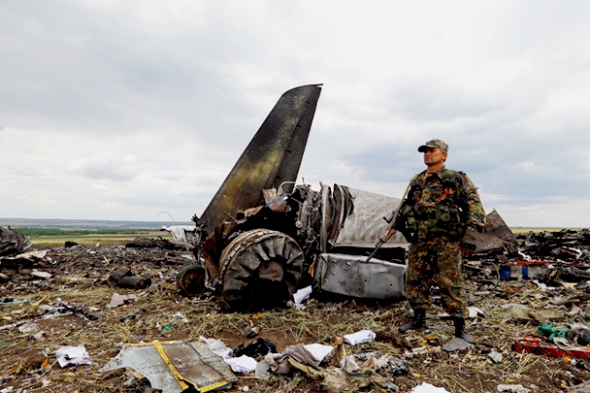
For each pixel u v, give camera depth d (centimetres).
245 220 510
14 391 241
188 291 543
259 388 250
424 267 366
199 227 619
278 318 423
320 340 365
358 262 488
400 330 378
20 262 771
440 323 402
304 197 589
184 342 328
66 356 297
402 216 385
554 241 910
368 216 589
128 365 269
